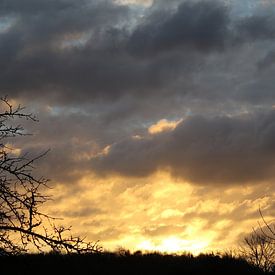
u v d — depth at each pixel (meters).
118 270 28.59
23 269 11.39
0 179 11.14
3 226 11.15
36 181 11.27
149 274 30.25
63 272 11.46
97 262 11.90
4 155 11.26
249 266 30.89
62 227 11.30
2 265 11.38
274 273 28.89
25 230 11.19
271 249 29.16
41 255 11.84
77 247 11.30
